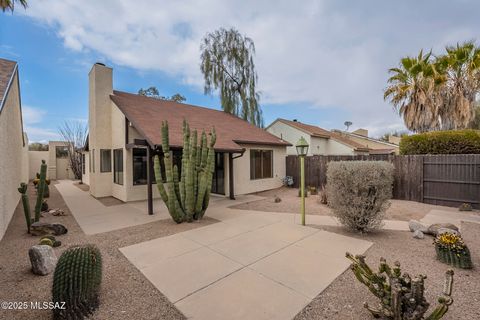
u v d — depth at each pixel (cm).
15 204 809
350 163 511
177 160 1022
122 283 315
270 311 254
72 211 775
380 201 493
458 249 354
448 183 809
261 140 1181
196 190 634
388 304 230
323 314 249
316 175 1235
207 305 266
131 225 604
